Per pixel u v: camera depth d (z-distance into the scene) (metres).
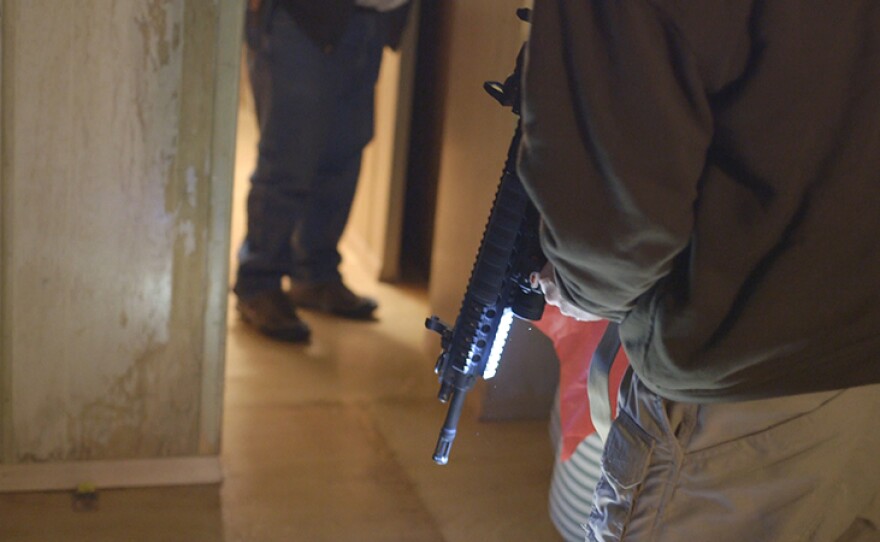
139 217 1.75
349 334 2.81
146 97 1.68
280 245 2.68
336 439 2.20
